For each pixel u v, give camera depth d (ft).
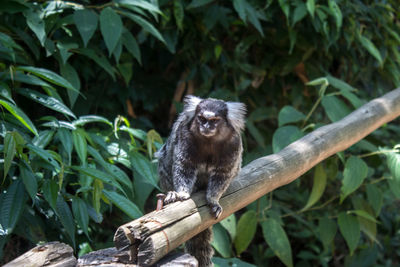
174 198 12.91
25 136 14.65
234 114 14.69
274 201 26.91
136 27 23.91
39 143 14.92
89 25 17.60
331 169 23.58
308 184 28.22
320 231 23.30
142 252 10.55
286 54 26.53
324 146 17.92
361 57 27.76
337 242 29.17
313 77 26.35
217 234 19.80
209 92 26.53
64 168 14.80
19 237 18.15
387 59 27.27
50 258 10.60
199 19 24.08
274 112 27.04
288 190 27.89
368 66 27.61
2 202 13.33
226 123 14.34
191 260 10.98
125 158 17.39
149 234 10.76
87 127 22.06
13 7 16.99
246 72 26.91
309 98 28.48
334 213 27.32
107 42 17.26
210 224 13.43
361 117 19.72
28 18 17.06
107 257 11.00
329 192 28.25
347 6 24.71
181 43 25.17
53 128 15.71
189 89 26.73
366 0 27.20
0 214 13.02
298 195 27.55
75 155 18.22
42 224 16.43
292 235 27.32
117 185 14.16
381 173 32.17
